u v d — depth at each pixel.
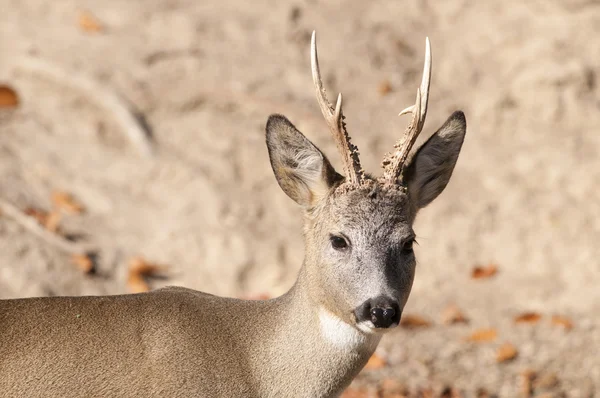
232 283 13.95
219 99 16.03
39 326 7.65
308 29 17.45
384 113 16.44
